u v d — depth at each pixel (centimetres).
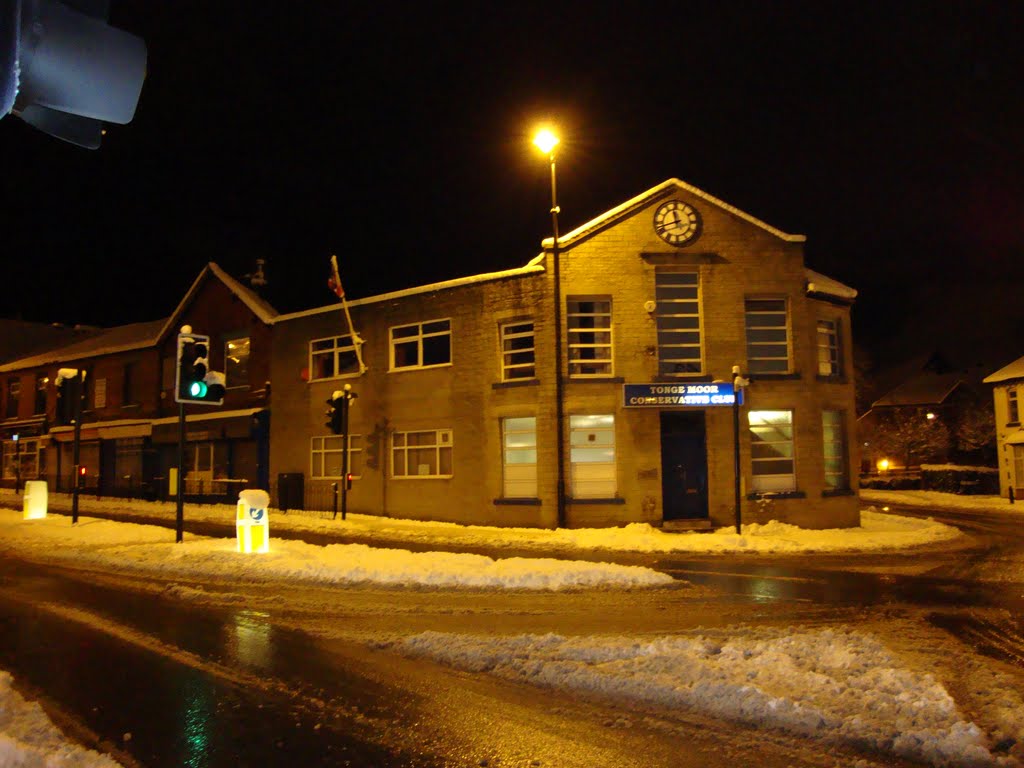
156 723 607
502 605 1084
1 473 4153
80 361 3731
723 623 980
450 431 2386
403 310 2511
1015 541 2025
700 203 2264
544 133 2059
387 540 1955
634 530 2044
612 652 777
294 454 2767
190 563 1391
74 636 894
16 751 489
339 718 621
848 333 2445
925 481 4731
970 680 709
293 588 1202
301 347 2780
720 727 597
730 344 2227
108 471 3556
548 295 2230
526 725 605
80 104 280
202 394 1608
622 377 2194
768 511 2198
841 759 537
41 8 264
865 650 777
